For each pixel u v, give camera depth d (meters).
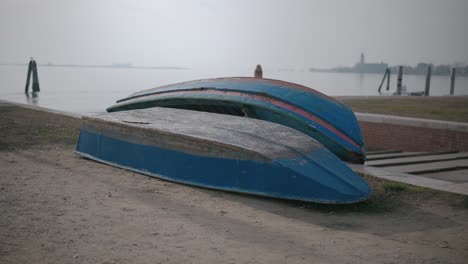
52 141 11.41
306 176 6.68
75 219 5.85
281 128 7.96
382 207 6.91
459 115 17.39
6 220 5.70
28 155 9.82
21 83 61.00
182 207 6.54
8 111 16.66
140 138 8.41
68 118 15.20
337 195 6.55
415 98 26.23
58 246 4.95
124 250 4.89
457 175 10.13
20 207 6.26
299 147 7.29
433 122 13.94
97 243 5.07
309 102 9.64
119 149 8.81
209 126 8.23
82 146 9.71
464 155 12.70
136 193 7.17
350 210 6.72
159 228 5.62
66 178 7.97
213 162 7.43
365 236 5.71
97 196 6.94
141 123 8.66
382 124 15.17
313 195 6.63
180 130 8.02
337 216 6.48
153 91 11.79
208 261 4.69
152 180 7.99
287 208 6.70
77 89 50.69
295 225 6.00
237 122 8.31
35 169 8.58
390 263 4.85
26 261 4.52
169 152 7.96
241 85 10.42
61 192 7.09
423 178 8.47
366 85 83.12
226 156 7.29
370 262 4.86
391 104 21.73
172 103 11.04
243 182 7.13
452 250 5.32
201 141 7.52
